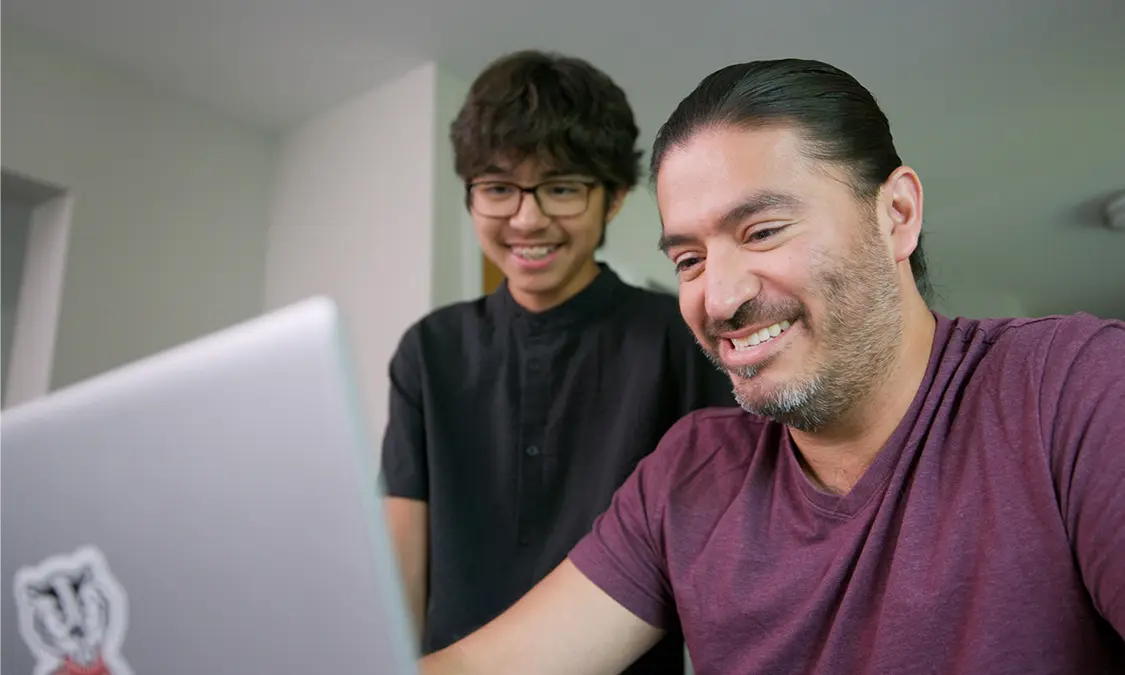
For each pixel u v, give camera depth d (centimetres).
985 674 60
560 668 86
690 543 84
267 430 34
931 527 68
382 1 205
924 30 222
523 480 120
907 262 78
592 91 124
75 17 207
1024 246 407
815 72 76
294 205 261
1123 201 345
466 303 138
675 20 215
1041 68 243
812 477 81
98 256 215
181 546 37
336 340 33
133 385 38
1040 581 61
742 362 74
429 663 84
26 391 203
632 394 119
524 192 121
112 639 39
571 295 127
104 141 222
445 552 120
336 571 33
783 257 71
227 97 248
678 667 107
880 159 75
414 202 227
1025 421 66
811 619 72
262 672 35
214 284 246
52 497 40
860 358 73
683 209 75
